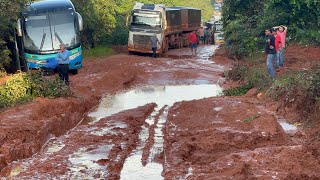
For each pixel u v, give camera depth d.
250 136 11.58
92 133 13.02
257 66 21.64
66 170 10.05
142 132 13.33
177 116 14.73
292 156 9.88
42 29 24.03
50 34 24.05
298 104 12.97
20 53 25.73
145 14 34.28
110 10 38.97
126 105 17.53
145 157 11.02
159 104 17.41
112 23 38.25
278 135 11.53
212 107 14.99
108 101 18.41
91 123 14.82
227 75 21.94
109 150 11.38
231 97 16.61
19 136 12.15
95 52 35.06
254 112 13.74
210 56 31.95
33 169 10.13
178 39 38.97
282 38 19.89
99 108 17.23
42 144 12.53
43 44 23.98
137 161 10.83
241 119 13.33
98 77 22.28
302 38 25.27
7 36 24.72
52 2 24.64
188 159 10.57
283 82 14.98
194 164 10.20
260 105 14.77
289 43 25.58
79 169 10.12
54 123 13.84
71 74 24.45
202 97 18.41
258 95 16.12
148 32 34.09
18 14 23.30
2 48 23.28
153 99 18.45
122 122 14.02
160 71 24.72
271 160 9.79
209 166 9.88
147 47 34.09
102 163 10.48
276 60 19.67
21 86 16.25
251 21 30.09
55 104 15.55
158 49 33.94
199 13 43.69
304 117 12.45
